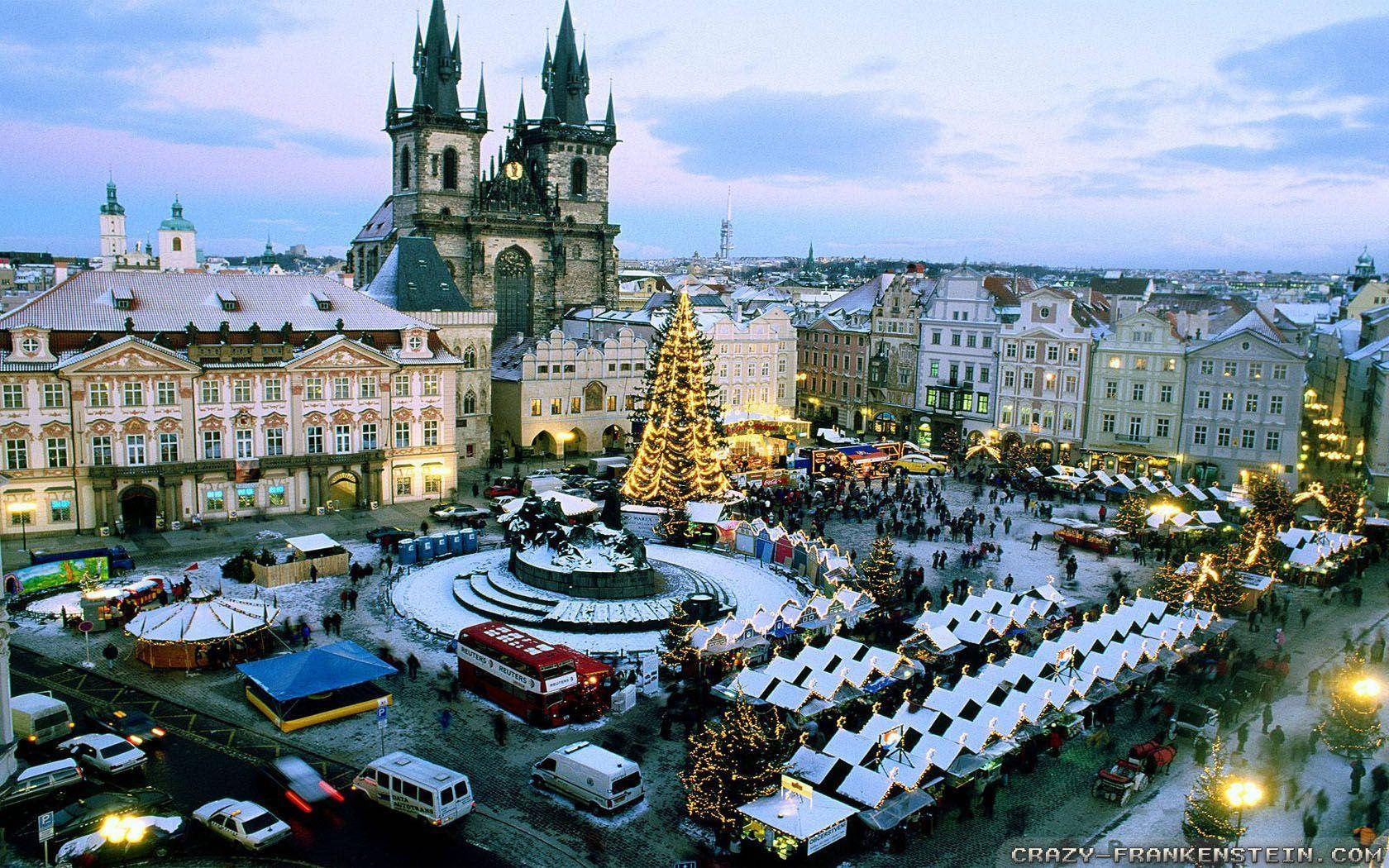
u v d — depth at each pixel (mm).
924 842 43031
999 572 84250
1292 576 84125
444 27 155625
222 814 41000
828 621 67375
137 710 52844
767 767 42062
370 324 102625
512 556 77562
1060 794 47719
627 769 44656
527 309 164375
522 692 53656
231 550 84125
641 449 100938
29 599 69438
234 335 93375
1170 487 104625
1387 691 60000
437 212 157500
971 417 140875
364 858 40219
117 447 87625
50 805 43281
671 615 67438
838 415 165750
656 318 146875
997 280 148000
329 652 54125
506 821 43562
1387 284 167875
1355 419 129250
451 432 105062
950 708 50094
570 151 173375
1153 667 59188
